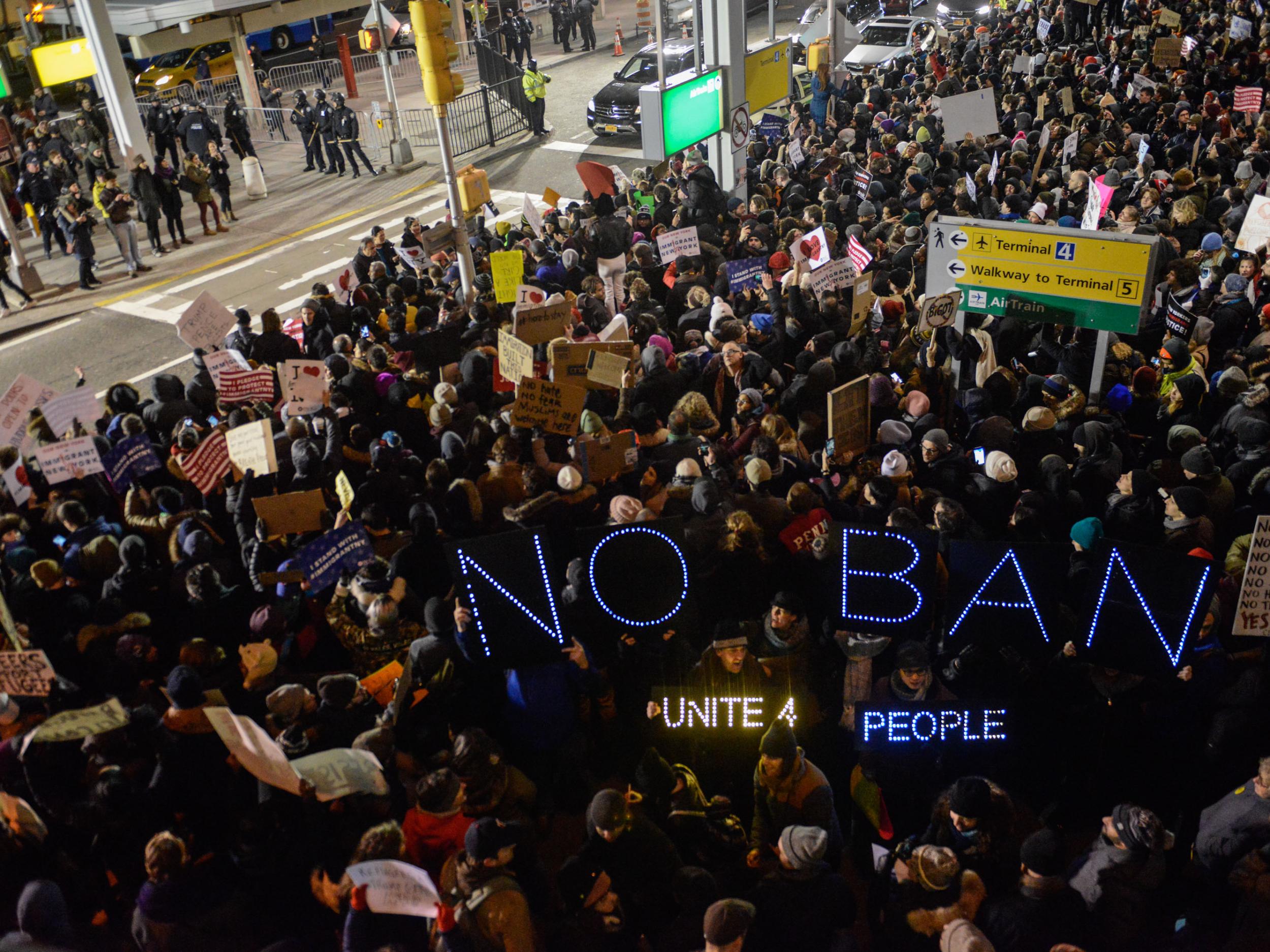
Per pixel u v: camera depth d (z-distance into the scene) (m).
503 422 8.02
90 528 7.08
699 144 18.53
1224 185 14.39
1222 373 8.45
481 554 5.36
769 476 6.57
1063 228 8.52
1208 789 5.29
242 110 22.59
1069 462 7.57
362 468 7.91
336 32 34.41
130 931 5.04
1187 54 20.59
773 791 4.78
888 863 4.57
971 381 9.13
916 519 5.76
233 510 7.39
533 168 23.00
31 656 5.37
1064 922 4.05
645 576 5.64
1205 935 4.64
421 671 5.48
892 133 17.94
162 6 24.47
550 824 5.99
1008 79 21.25
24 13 24.95
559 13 33.72
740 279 10.65
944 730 5.21
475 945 4.16
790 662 5.48
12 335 15.91
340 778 4.65
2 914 4.91
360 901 4.11
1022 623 5.39
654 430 7.62
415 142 24.77
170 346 15.25
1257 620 5.17
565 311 9.60
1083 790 5.68
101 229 20.56
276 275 17.66
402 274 13.64
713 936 3.83
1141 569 5.07
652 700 5.43
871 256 11.20
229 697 5.60
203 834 5.11
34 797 5.28
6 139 19.36
